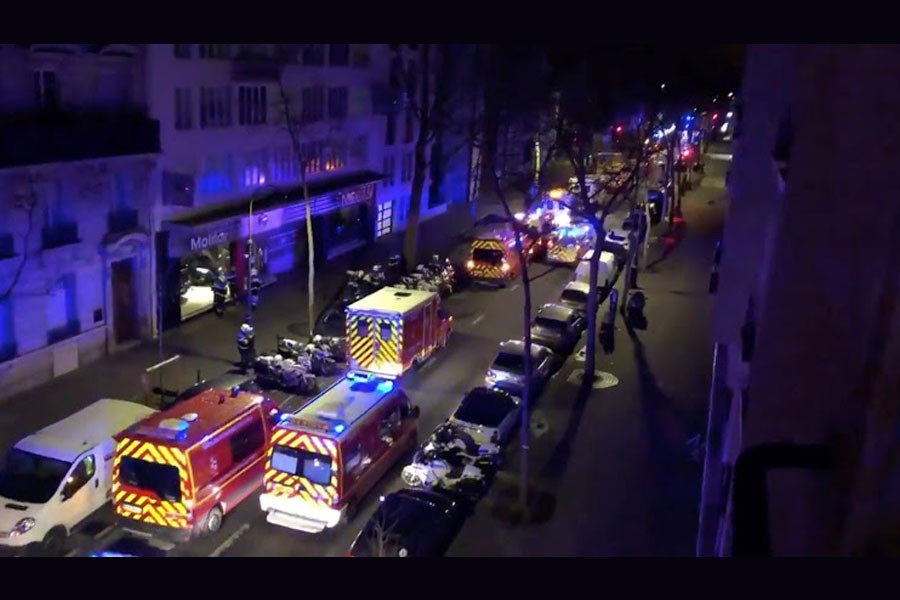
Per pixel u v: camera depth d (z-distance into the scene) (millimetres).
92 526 16828
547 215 43000
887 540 2352
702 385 26453
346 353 26812
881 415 2408
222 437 16922
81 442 16859
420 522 16328
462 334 30828
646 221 40719
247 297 29438
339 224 41656
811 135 3336
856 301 2975
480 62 38281
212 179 30609
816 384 3299
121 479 16000
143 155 26516
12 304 23000
